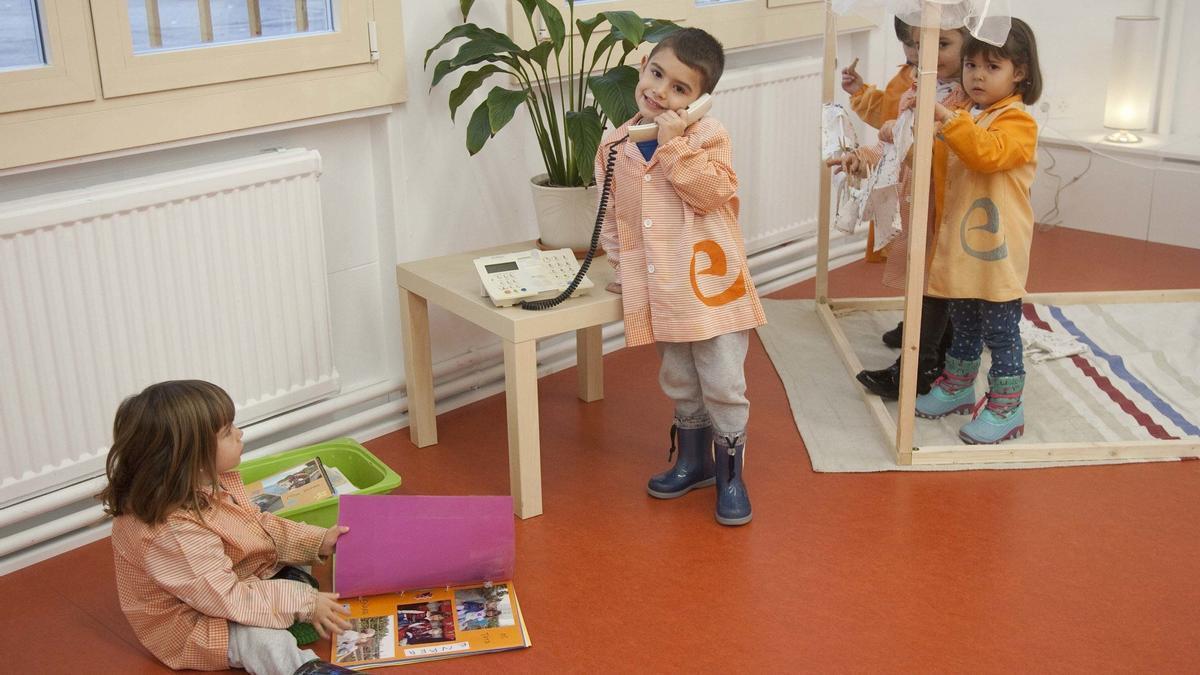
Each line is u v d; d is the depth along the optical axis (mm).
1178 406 3088
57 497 2443
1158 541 2445
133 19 2371
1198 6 4301
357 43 2711
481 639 2133
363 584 2193
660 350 2590
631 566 2395
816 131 4000
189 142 2512
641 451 2908
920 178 2508
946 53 2742
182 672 2090
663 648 2121
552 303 2486
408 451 2943
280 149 2697
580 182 2852
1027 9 4367
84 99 2305
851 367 3305
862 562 2391
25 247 2234
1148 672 2023
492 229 3188
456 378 3188
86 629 2229
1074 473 2742
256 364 2680
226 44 2506
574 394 3254
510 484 2746
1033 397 3154
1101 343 3504
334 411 2936
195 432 1961
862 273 4207
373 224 2977
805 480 2744
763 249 4027
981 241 2707
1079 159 4512
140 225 2391
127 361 2438
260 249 2611
